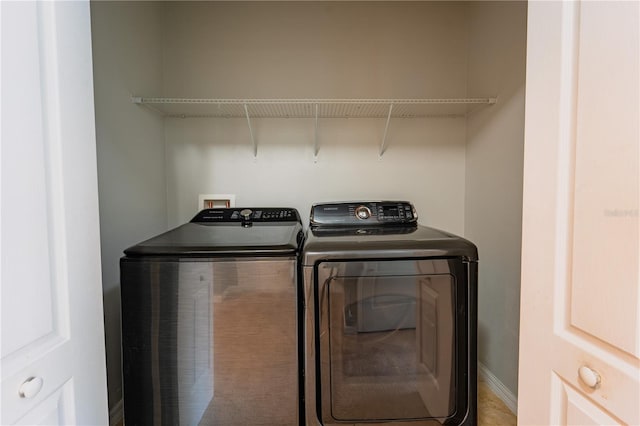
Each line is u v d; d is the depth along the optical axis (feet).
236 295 3.53
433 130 6.61
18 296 1.80
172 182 6.47
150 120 5.79
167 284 3.51
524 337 2.41
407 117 6.59
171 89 6.31
